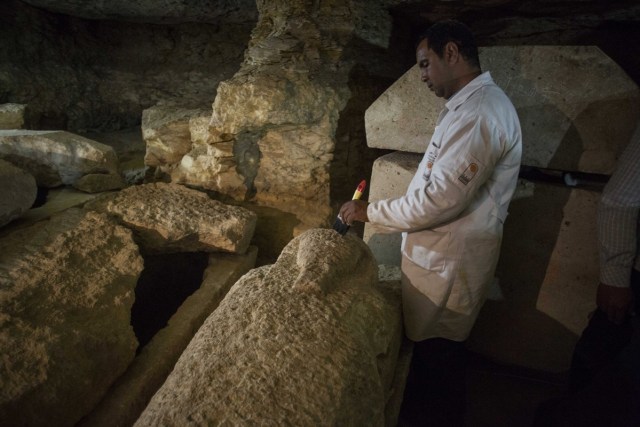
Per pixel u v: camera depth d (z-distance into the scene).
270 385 1.00
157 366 1.49
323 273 1.37
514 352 2.10
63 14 4.85
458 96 1.38
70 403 1.21
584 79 1.66
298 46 2.53
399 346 1.63
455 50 1.38
